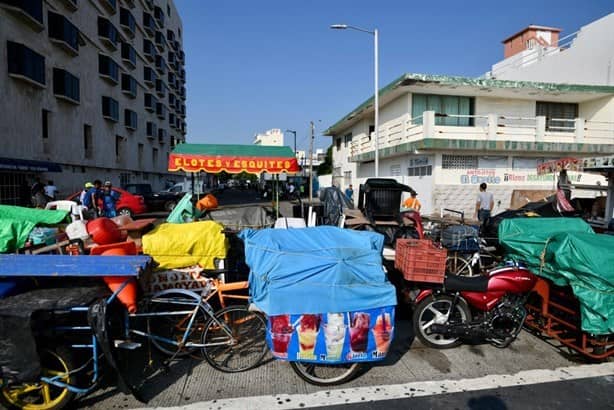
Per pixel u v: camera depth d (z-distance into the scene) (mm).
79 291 3254
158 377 3631
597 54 17453
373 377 3689
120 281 3383
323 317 3375
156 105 36375
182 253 4094
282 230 3936
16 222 3896
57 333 3105
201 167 8203
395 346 4359
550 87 16000
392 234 6891
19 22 14867
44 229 4922
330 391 3436
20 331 2865
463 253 5980
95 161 22188
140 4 31391
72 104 19266
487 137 15656
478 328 4207
